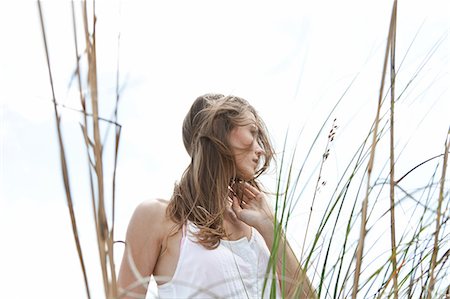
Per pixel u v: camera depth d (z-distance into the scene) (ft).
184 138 6.84
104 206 3.41
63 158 3.43
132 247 6.12
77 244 3.41
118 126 3.57
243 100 6.57
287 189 4.51
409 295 4.44
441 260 4.32
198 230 6.08
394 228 4.28
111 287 3.37
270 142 6.49
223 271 5.89
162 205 6.31
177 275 5.92
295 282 4.91
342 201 4.36
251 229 6.56
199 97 6.84
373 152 3.87
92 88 3.45
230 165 6.40
